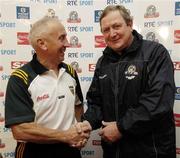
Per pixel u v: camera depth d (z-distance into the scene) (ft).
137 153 5.41
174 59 7.09
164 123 5.40
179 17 6.99
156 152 5.32
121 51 5.67
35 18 7.33
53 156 5.39
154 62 5.33
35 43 5.20
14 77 5.21
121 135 5.29
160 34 7.15
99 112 6.01
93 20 7.36
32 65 5.34
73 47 7.45
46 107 5.22
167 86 5.15
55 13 7.35
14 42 7.36
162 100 5.08
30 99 5.16
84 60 7.47
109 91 5.65
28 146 5.34
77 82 6.06
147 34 7.23
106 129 5.39
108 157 5.92
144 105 5.12
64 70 5.60
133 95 5.40
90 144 7.61
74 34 7.41
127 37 5.47
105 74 5.75
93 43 7.41
